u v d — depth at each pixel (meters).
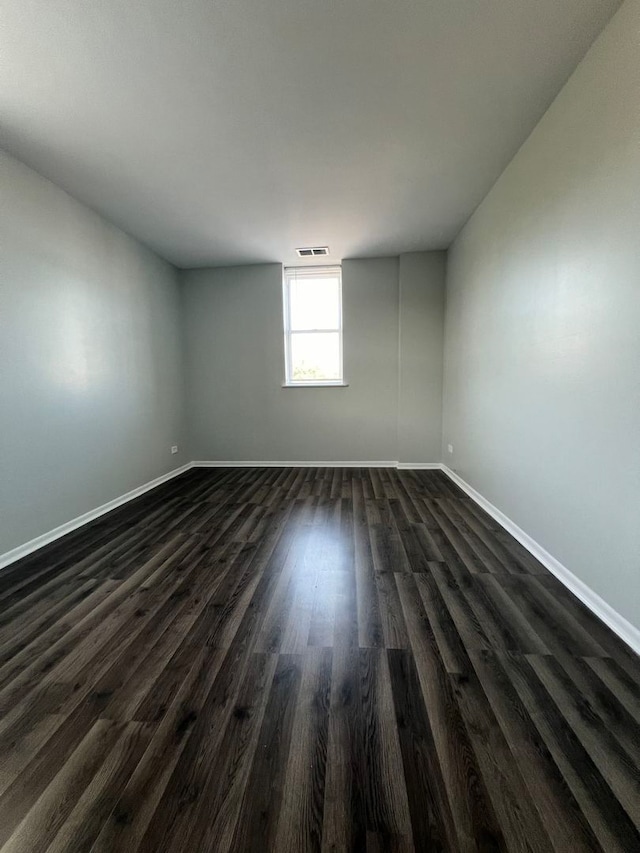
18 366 2.53
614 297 1.65
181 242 4.09
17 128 2.23
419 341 4.69
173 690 1.38
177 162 2.61
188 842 0.91
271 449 5.14
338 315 5.04
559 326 2.07
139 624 1.77
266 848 0.89
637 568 1.54
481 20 1.61
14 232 2.50
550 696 1.32
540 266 2.27
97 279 3.34
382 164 2.67
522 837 0.91
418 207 3.35
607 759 1.10
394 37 1.68
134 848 0.90
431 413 4.77
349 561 2.36
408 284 4.62
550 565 2.20
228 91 1.97
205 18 1.57
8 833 0.94
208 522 3.08
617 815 0.95
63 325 2.93
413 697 1.33
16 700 1.34
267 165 2.66
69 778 1.07
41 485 2.70
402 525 2.94
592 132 1.76
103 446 3.40
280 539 2.72
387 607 1.87
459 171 2.78
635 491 1.54
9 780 1.07
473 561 2.33
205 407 5.16
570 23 1.63
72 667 1.50
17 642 1.65
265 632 1.70
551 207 2.13
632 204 1.53
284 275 4.98
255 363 5.04
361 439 5.00
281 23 1.60
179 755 1.12
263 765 1.09
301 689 1.37
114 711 1.29
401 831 0.92
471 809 0.97
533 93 2.03
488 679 1.41
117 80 1.88
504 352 2.80
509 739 1.16
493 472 3.05
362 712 1.27
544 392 2.24
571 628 1.69
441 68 1.85
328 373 5.14
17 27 1.58
